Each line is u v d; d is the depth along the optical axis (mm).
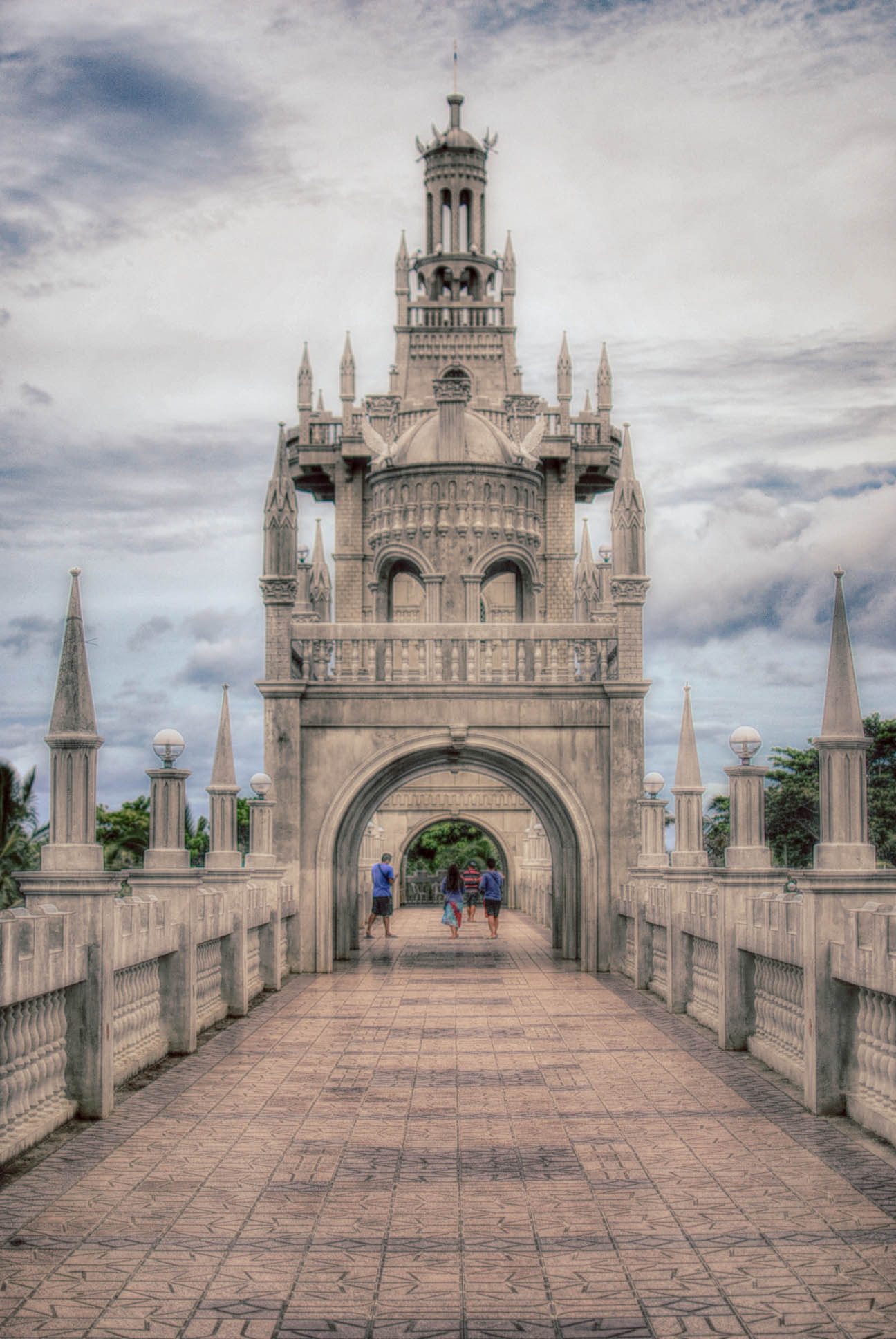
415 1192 8812
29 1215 8258
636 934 21234
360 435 39344
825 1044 11188
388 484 30734
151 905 13195
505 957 26828
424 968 24375
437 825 71438
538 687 23922
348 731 24000
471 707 23969
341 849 26328
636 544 23953
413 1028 16406
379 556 30812
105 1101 11109
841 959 10961
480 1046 14938
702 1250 7535
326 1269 7262
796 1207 8391
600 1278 7098
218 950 17344
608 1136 10406
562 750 23938
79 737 11078
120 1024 12727
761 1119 11016
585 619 38625
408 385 41719
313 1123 10891
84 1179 9125
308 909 23641
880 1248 7547
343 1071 13328
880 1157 9695
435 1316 6566
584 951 23641
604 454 38844
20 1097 10047
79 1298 6820
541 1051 14625
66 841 11102
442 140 42375
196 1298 6824
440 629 24156
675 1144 10141
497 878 32844
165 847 14586
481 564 30094
